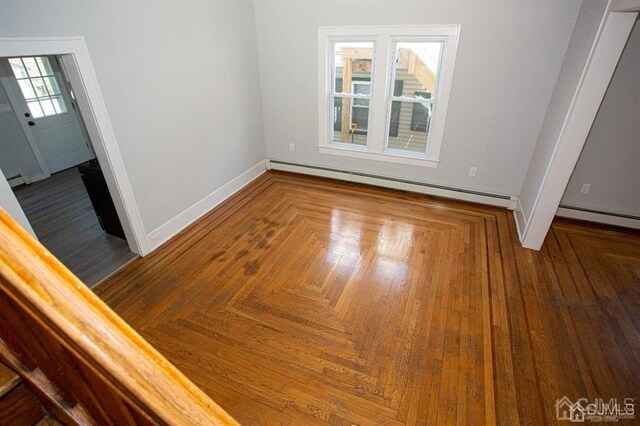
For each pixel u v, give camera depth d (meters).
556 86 3.19
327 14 3.79
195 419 0.51
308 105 4.41
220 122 3.87
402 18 3.51
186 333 2.28
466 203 4.06
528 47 3.21
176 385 0.52
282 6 3.93
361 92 4.22
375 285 2.72
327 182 4.68
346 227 3.55
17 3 1.92
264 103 4.64
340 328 2.32
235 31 3.80
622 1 2.07
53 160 4.86
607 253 3.12
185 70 3.22
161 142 3.11
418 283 2.74
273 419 1.76
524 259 3.03
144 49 2.77
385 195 4.28
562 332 2.29
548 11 3.02
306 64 4.16
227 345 2.19
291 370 2.02
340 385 1.93
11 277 0.42
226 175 4.16
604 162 3.39
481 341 2.22
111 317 0.49
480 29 3.29
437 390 1.91
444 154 4.00
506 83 3.42
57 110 4.81
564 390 1.92
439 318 2.40
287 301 2.55
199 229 3.53
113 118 2.62
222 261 3.02
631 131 3.19
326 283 2.74
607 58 2.34
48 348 0.50
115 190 2.78
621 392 1.91
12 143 4.36
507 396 1.88
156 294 2.62
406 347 2.17
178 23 3.04
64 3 2.15
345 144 4.59
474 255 3.09
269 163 5.06
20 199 4.14
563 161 2.76
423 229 3.51
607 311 2.47
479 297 2.59
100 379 0.48
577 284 2.73
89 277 2.79
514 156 3.69
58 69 4.70
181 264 2.98
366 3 3.58
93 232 3.45
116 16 2.49
